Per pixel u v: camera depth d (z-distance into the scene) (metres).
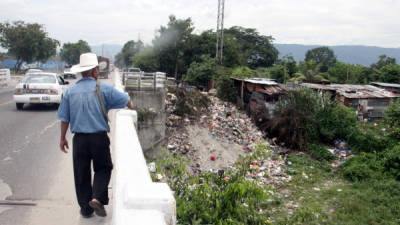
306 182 15.27
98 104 3.45
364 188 14.30
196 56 45.88
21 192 4.60
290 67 47.59
